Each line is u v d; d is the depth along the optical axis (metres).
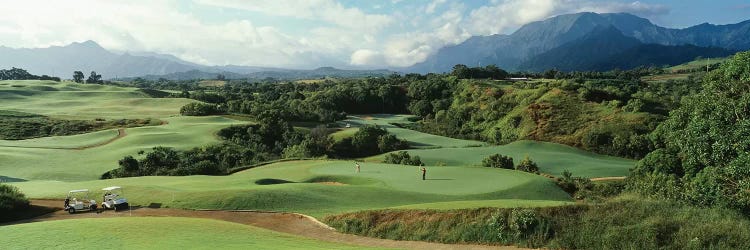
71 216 37.41
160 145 84.94
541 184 46.59
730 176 27.16
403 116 165.50
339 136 102.81
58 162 72.81
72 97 183.88
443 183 47.31
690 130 30.06
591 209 28.50
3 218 37.00
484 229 28.69
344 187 43.97
